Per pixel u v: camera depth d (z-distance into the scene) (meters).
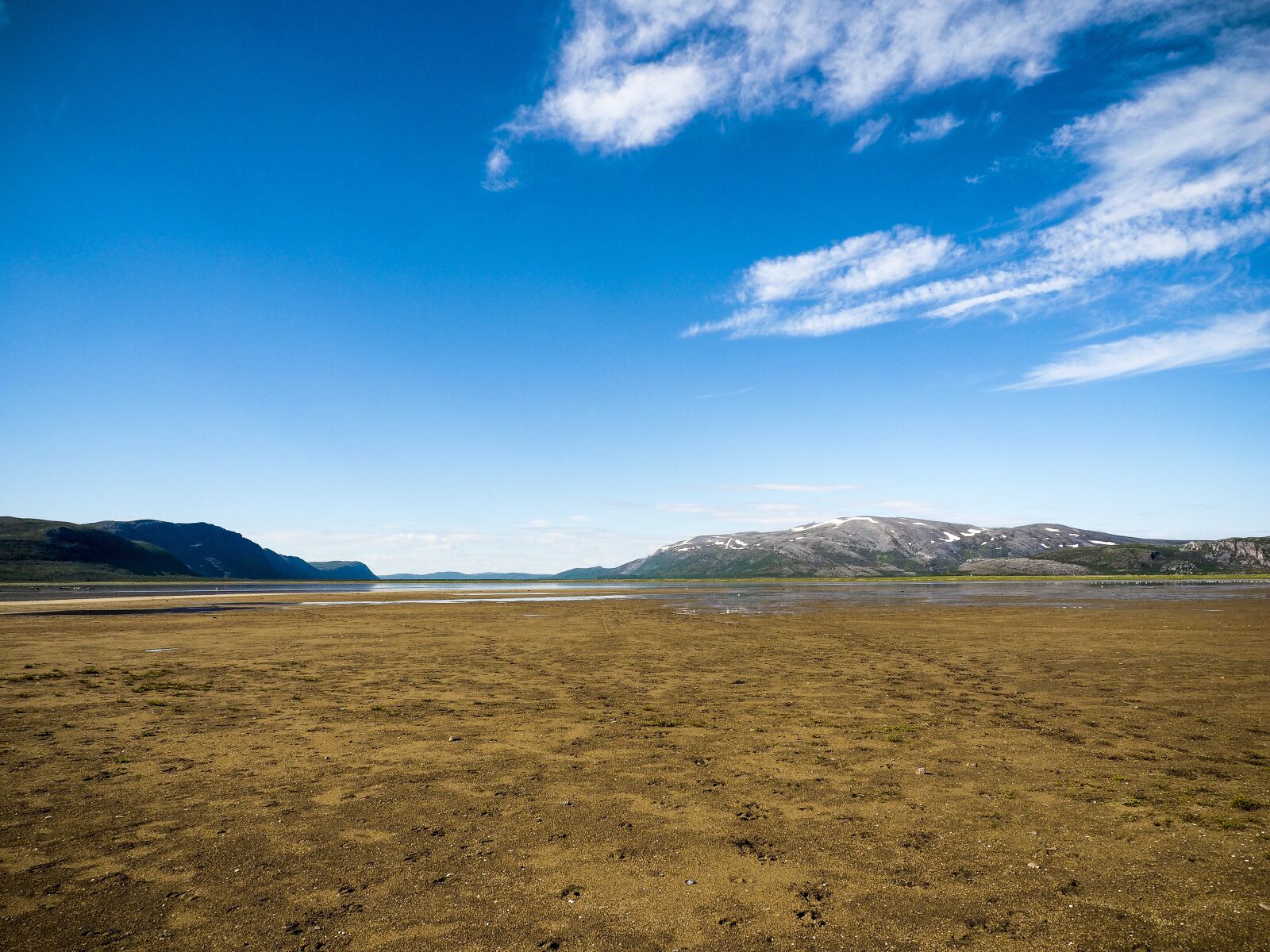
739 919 6.74
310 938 6.41
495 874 7.80
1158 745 13.18
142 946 6.32
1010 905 6.98
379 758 12.62
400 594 101.94
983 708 16.75
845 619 46.12
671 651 29.44
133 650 30.28
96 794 10.60
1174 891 7.24
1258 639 30.47
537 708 17.20
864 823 9.32
